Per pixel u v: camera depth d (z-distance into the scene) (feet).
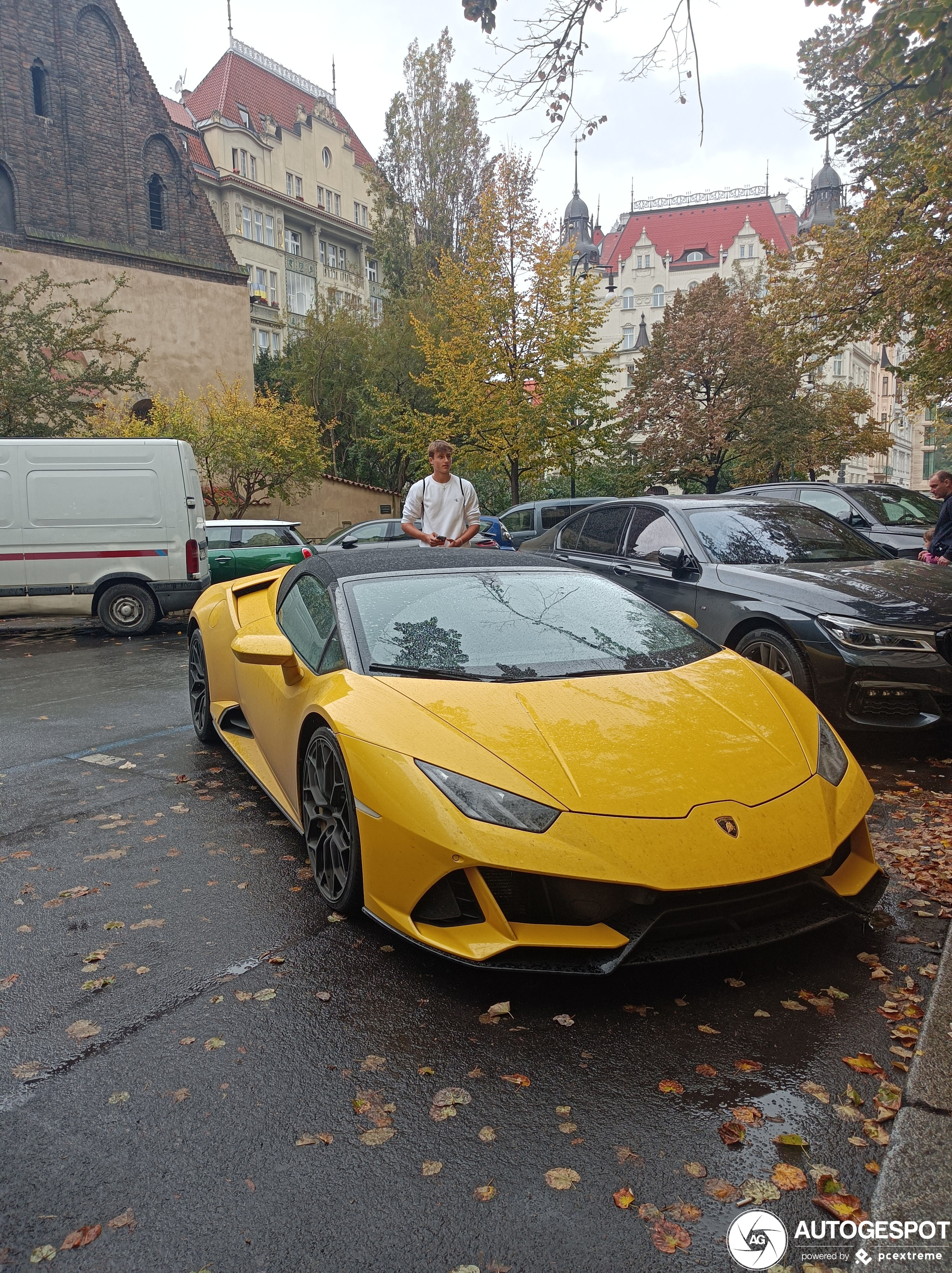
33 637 37.88
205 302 89.15
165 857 12.72
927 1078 7.21
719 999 8.71
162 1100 7.30
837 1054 7.79
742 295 111.75
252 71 158.30
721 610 18.75
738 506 22.22
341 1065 7.74
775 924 8.82
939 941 9.80
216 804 15.01
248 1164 6.54
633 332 259.39
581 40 20.04
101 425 64.03
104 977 9.34
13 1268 5.62
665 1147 6.66
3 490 35.83
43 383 57.16
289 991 8.98
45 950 9.96
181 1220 5.99
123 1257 5.70
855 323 50.03
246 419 72.38
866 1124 6.88
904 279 43.29
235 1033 8.26
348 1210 6.08
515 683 10.67
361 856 9.89
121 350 62.59
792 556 20.07
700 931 8.51
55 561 36.29
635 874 8.17
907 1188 6.09
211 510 77.46
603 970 8.14
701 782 9.04
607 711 10.09
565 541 26.25
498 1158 6.57
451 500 21.21
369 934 10.23
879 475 317.83
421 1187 6.28
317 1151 6.67
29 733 20.11
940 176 38.58
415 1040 8.10
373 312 174.91
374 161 122.62
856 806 9.61
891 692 15.80
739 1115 7.00
